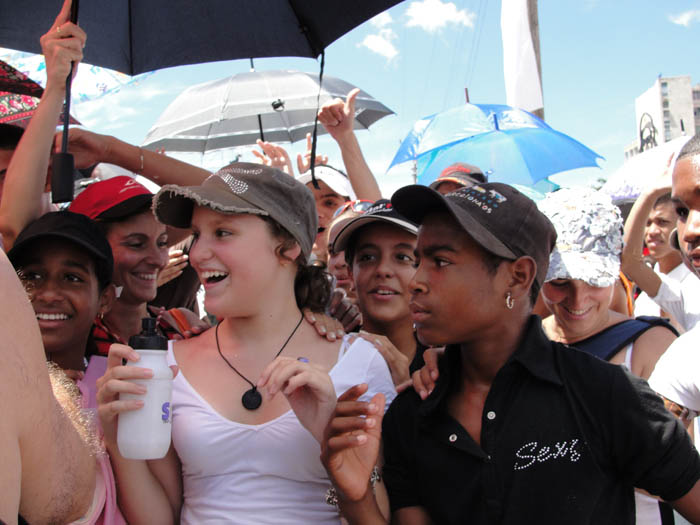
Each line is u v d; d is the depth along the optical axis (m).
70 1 2.39
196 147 5.53
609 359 2.20
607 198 2.32
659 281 3.19
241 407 1.80
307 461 1.75
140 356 1.54
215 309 1.80
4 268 1.04
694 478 1.52
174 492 1.88
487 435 1.58
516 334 1.65
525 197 1.66
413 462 1.71
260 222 1.81
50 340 2.07
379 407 1.56
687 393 1.99
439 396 1.65
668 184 2.92
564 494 1.51
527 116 5.75
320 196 3.98
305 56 2.67
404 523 1.71
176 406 1.81
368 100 5.48
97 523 1.69
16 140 2.66
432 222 1.62
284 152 4.24
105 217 2.55
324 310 2.12
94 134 2.88
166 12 2.63
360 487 1.59
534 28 7.20
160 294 3.39
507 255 1.55
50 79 2.32
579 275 2.13
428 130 5.97
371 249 2.48
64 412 1.23
